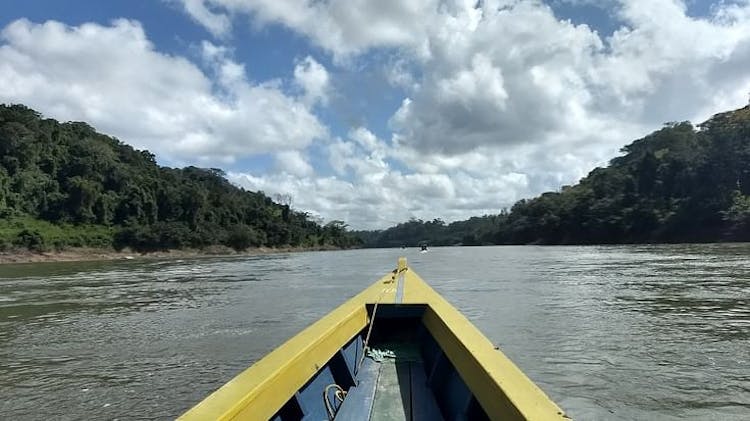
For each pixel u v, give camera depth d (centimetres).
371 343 542
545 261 5228
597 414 834
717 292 2197
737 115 8806
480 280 3241
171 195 10550
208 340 1466
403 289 660
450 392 382
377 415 359
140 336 1552
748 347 1230
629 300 2061
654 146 11800
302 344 346
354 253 11694
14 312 2120
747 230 7288
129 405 930
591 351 1218
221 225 11831
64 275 4400
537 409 211
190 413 212
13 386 1050
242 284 3372
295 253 12031
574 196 12112
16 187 8569
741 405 862
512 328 1526
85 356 1303
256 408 248
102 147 10762
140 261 7625
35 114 10500
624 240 9506
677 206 8456
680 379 996
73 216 8962
